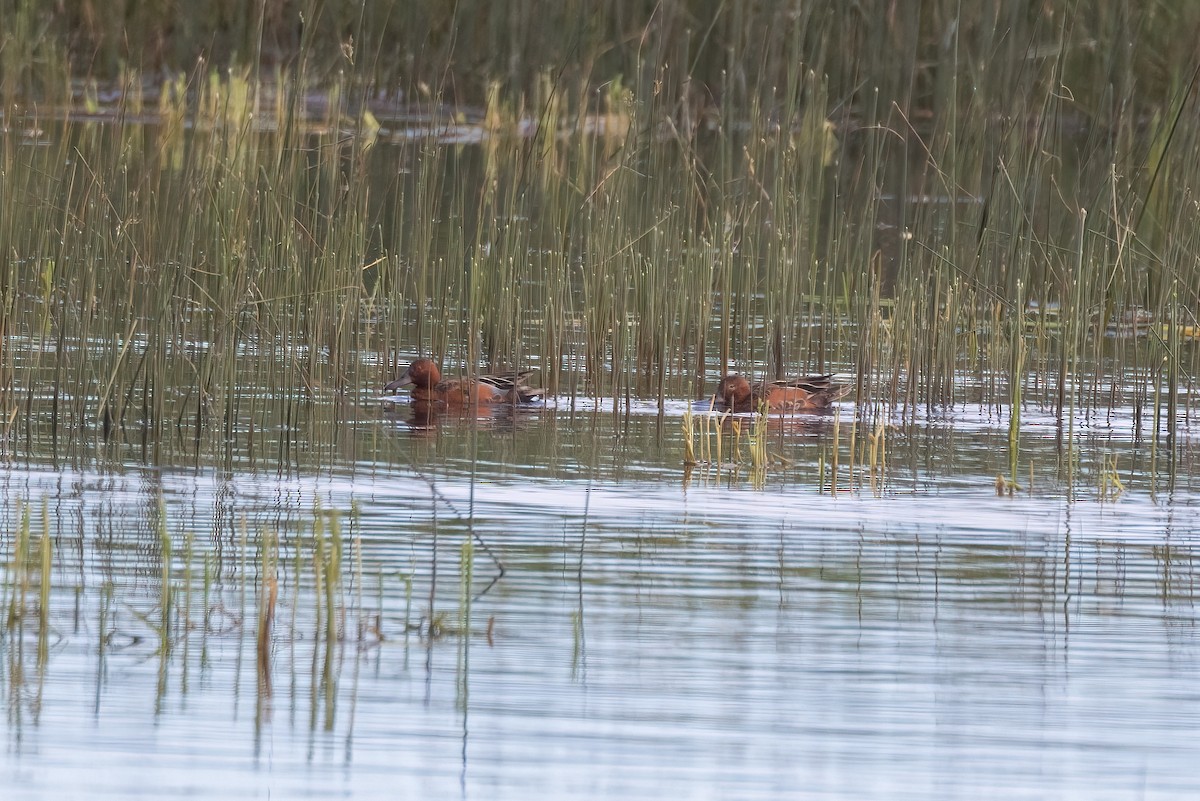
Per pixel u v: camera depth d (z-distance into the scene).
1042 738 13.91
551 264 32.34
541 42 53.97
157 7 62.94
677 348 35.59
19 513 20.75
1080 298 28.62
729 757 13.37
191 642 16.20
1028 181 32.66
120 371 26.73
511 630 16.61
